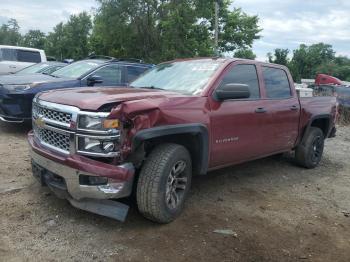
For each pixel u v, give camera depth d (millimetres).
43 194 4824
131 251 3699
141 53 36594
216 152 4855
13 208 4402
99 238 3895
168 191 4199
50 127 4121
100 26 36281
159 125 4031
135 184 4238
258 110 5465
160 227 4199
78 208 4172
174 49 33875
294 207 5168
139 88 5012
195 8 34500
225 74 5098
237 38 39219
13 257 3484
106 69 9008
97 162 3775
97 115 3770
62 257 3537
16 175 5461
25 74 9422
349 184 6465
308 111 6789
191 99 4488
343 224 4750
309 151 7008
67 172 3896
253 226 4449
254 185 5945
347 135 12742
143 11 34844
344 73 70250
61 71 9422
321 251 4027
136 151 3990
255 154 5660
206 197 5223
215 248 3879
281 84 6293
